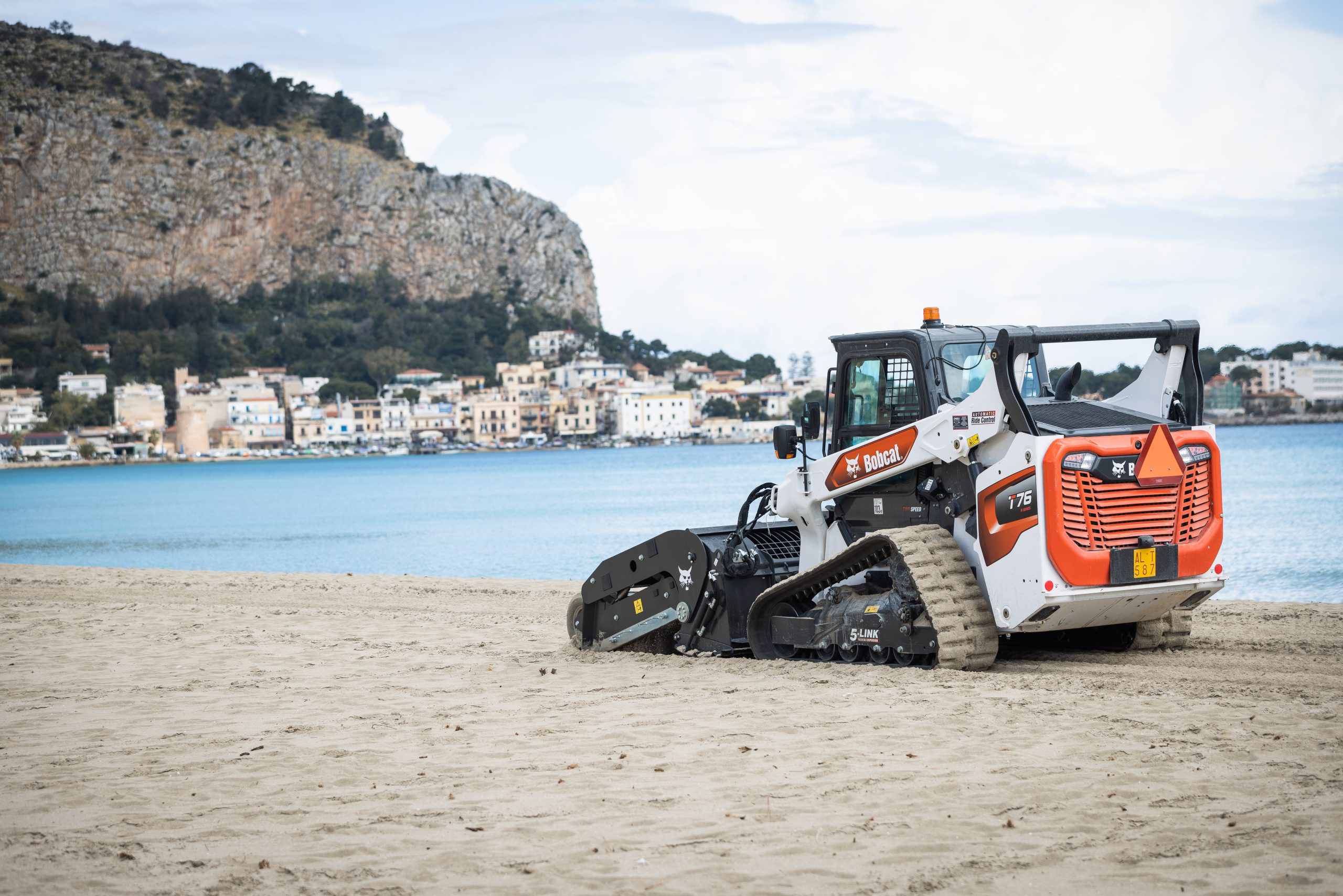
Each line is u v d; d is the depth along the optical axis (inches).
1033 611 396.2
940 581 412.2
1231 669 417.7
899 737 334.0
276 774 327.3
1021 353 405.4
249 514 3157.0
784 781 297.9
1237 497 2342.5
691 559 493.7
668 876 234.1
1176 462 410.0
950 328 450.0
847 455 457.1
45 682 497.0
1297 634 511.5
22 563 1582.2
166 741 374.9
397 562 1604.3
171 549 1956.2
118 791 313.4
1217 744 311.0
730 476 5039.4
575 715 394.3
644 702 408.8
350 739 370.0
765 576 491.5
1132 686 388.2
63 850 262.1
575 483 4751.5
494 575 1393.9
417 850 255.6
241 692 463.8
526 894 227.5
